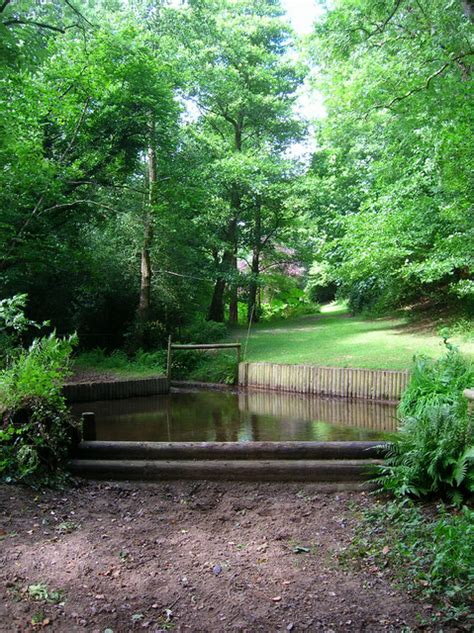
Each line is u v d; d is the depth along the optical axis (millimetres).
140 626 3197
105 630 3145
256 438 9602
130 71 16953
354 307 26062
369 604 3420
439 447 5105
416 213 15859
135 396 15344
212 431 10320
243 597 3527
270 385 16469
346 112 17453
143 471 5891
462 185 12305
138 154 20297
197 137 25531
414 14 11805
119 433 10172
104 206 17422
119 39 16391
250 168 25859
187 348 17250
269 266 33281
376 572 3834
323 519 4918
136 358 18828
